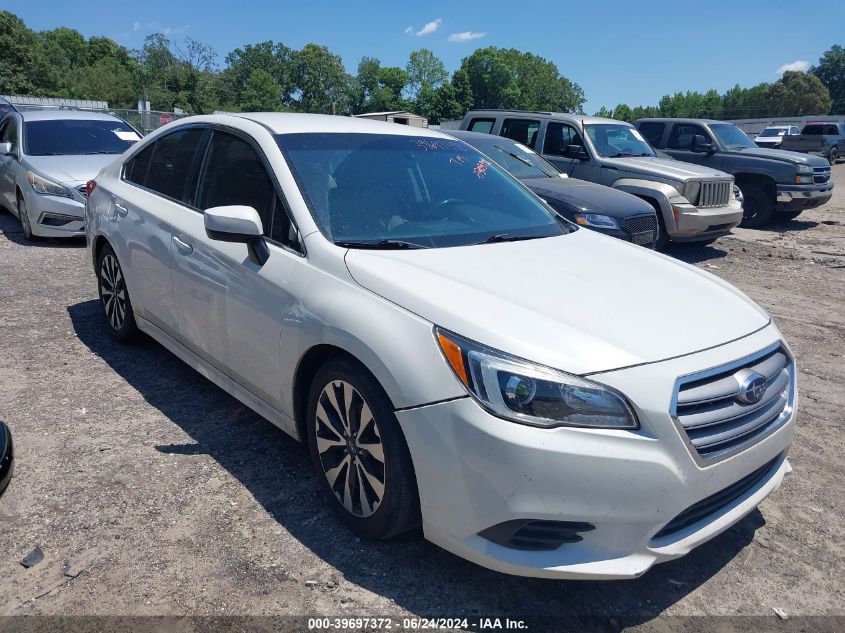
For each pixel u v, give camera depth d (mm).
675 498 2398
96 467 3416
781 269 9281
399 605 2592
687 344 2623
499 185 4156
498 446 2344
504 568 2430
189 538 2906
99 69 75438
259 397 3453
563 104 121312
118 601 2533
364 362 2682
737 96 123875
